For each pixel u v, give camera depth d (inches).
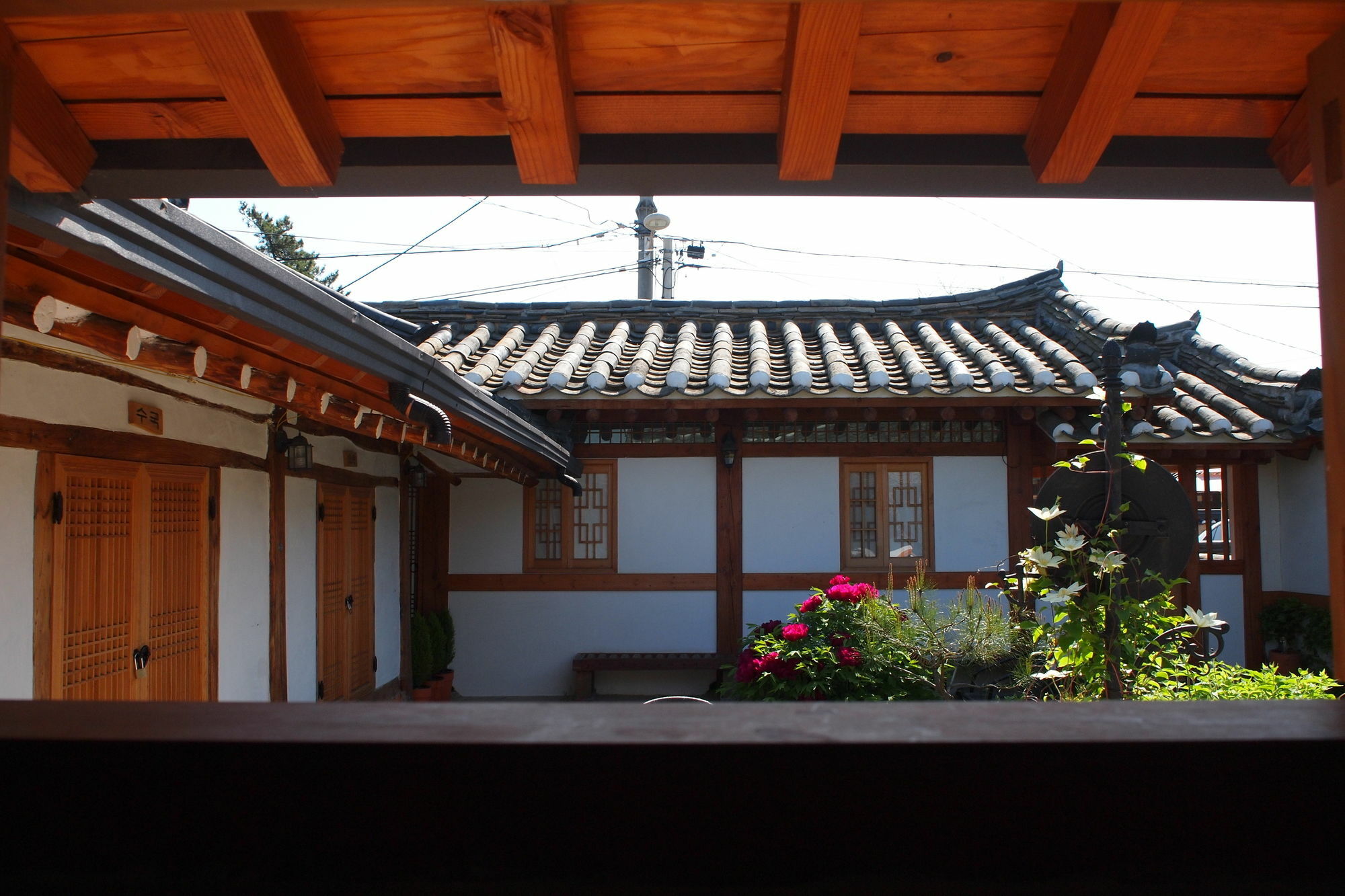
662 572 317.4
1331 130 50.4
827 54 57.7
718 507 317.1
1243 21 56.2
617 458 320.8
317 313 116.7
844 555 313.7
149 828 35.6
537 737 35.9
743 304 368.5
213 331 115.8
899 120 65.8
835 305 365.4
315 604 229.5
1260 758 35.9
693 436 320.2
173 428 161.2
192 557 168.2
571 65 61.8
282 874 35.4
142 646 150.1
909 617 202.7
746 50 60.9
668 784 35.4
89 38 56.1
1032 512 142.9
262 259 98.3
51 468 127.0
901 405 286.4
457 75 61.6
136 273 79.4
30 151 59.5
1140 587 149.4
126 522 146.3
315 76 61.6
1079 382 277.4
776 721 38.3
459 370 301.7
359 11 56.3
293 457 212.5
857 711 39.6
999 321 356.8
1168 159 66.3
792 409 293.4
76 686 132.2
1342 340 47.8
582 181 69.6
